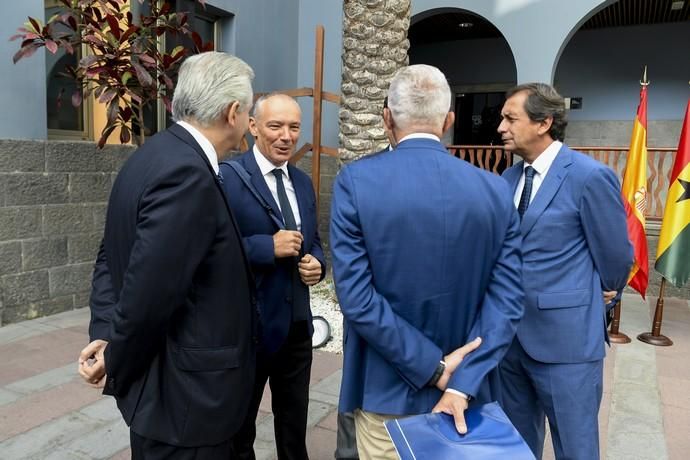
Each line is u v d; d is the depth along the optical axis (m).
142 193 1.29
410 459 1.18
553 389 1.90
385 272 1.34
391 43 4.51
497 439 1.23
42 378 3.32
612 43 8.69
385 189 1.34
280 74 7.13
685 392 3.46
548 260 1.89
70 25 4.08
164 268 1.24
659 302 4.51
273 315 2.05
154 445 1.39
